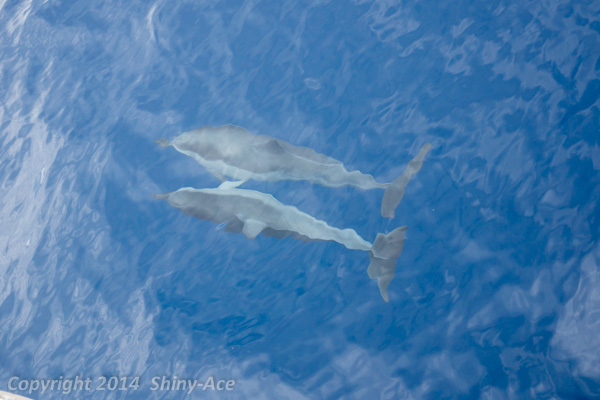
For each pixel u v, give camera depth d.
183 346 6.84
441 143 8.00
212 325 6.96
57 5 10.20
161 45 9.43
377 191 7.83
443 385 6.35
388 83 8.68
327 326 6.86
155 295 7.21
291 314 6.99
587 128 7.71
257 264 7.42
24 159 8.53
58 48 9.59
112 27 9.78
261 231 7.32
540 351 6.42
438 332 6.68
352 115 8.44
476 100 8.26
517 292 6.83
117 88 9.02
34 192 8.20
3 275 7.52
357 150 8.11
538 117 7.94
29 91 9.18
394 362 6.55
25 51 9.64
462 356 6.50
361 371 6.53
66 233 7.77
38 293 7.31
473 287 6.92
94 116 8.77
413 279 7.07
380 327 6.79
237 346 6.80
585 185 7.34
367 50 9.02
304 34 9.33
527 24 8.74
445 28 9.01
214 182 7.97
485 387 6.29
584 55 8.23
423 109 8.34
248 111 8.59
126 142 8.43
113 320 7.05
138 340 6.91
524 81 8.26
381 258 7.20
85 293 7.27
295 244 7.57
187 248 7.57
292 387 6.48
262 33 9.42
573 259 6.91
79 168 8.30
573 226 7.11
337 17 9.45
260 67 9.06
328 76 8.87
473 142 7.93
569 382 6.20
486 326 6.66
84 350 6.85
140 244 7.61
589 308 6.62
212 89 8.88
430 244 7.28
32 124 8.84
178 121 8.55
